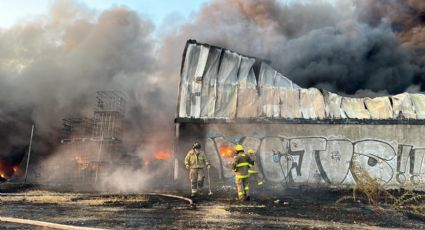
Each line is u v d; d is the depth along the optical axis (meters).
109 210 7.12
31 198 9.27
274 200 9.04
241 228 5.36
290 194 10.56
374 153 11.86
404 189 11.36
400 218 6.62
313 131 12.19
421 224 6.06
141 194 10.06
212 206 7.84
